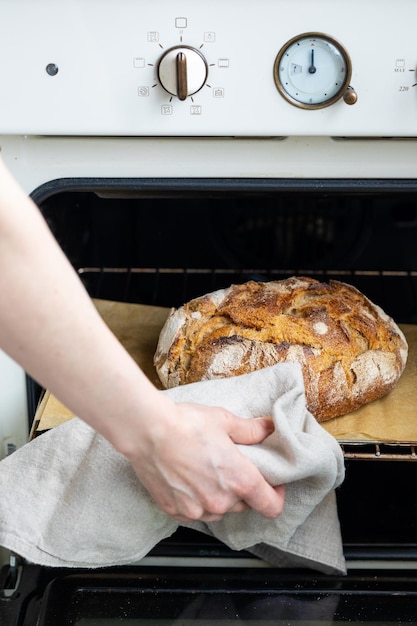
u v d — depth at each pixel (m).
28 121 0.98
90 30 0.94
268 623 1.09
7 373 1.10
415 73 0.95
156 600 1.11
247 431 0.96
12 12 0.93
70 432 1.02
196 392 1.01
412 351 1.23
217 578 1.14
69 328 0.76
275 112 0.97
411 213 1.33
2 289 0.74
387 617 1.09
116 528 1.02
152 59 0.95
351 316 1.12
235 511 0.97
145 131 0.98
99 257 1.38
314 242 1.36
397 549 1.17
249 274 1.39
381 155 1.01
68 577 1.13
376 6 0.93
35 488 1.02
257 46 0.94
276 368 1.01
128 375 0.80
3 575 1.16
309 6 0.93
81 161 1.02
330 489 1.02
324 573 1.15
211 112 0.97
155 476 0.88
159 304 1.41
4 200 0.72
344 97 0.95
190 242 1.36
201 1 0.93
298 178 1.03
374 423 1.09
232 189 1.03
